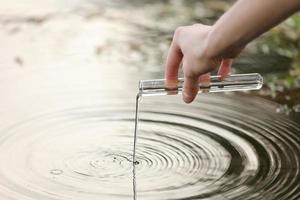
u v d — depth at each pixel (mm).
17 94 3730
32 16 5246
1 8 5426
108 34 4863
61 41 4730
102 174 2820
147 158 2969
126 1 5648
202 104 3568
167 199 2613
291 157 2977
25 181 2744
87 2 5621
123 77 4020
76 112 3465
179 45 2330
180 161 2938
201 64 2207
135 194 2650
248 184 2744
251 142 3121
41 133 3203
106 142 3125
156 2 5621
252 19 2018
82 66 4234
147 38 4762
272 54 4414
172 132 3223
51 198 2607
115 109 3508
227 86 2611
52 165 2896
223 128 3270
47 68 4199
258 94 3750
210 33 2137
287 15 2010
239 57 4348
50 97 3684
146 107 3529
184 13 5316
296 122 3352
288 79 3977
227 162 2930
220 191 2684
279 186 2729
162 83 2578
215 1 5641
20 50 4543
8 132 3199
